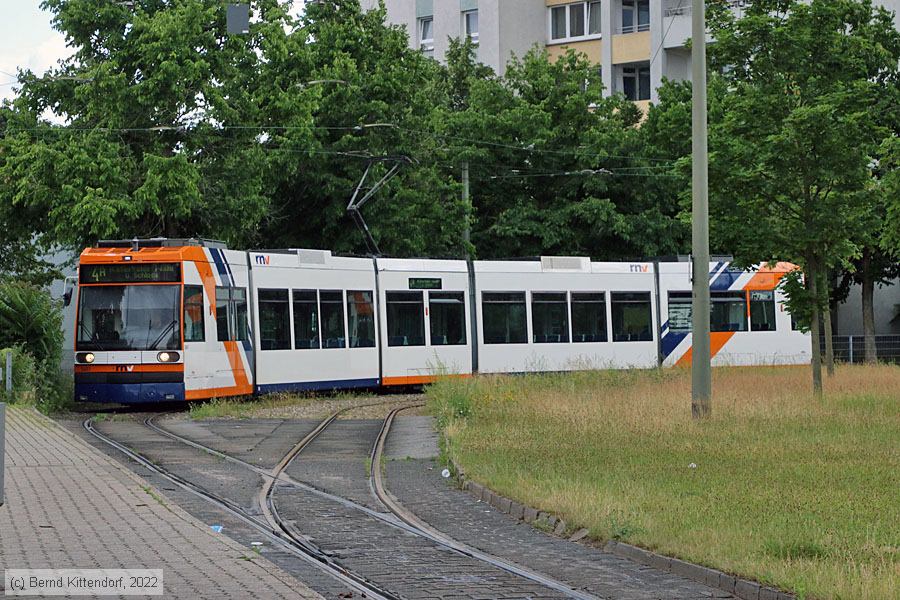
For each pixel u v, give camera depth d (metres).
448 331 41.00
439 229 51.25
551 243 55.69
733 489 15.70
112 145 38.59
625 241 56.72
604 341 44.47
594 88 58.78
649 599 10.68
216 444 23.72
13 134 40.00
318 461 21.17
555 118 58.62
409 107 50.59
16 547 12.19
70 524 13.62
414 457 21.77
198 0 40.12
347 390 40.00
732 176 30.89
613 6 73.25
